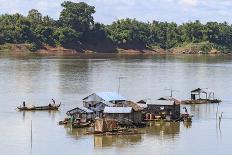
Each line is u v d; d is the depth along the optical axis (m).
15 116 148.38
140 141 123.56
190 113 157.75
